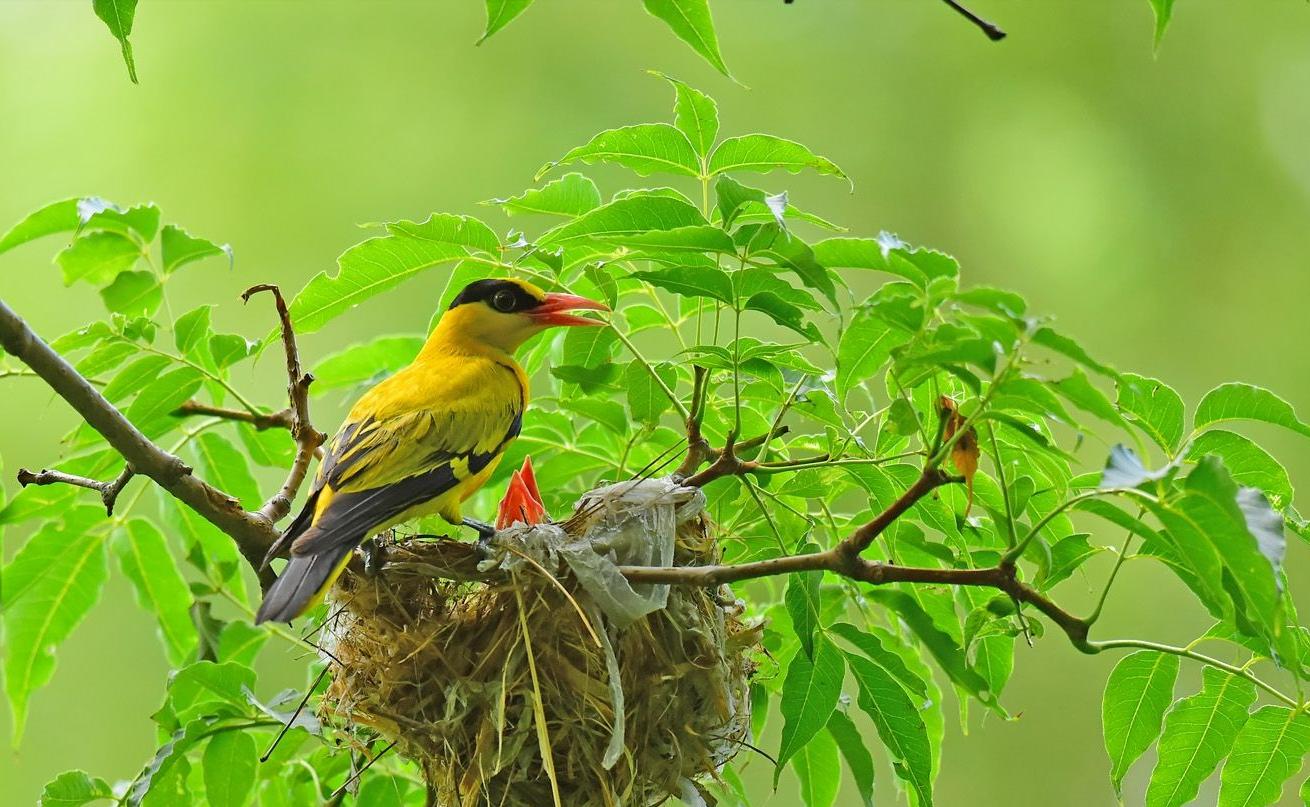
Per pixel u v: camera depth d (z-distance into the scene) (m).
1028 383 6.14
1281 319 17.53
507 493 9.94
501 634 8.28
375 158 17.78
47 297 17.09
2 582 10.01
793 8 19.09
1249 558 5.72
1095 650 6.80
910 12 18.97
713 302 9.67
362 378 11.45
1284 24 18.58
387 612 8.47
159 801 9.07
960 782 16.39
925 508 8.70
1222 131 18.23
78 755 15.48
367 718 8.36
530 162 17.83
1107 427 16.05
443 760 8.30
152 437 10.09
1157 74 18.53
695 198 17.59
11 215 17.39
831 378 8.49
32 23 18.23
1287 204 18.00
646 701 8.27
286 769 9.96
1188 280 17.83
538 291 10.33
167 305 9.92
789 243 7.20
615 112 18.17
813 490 9.09
